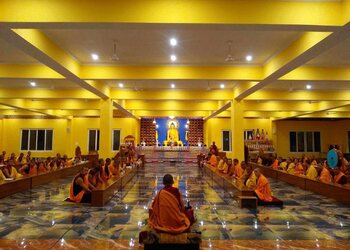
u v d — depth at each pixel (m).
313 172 9.96
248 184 7.61
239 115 12.02
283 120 22.33
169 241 3.77
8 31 4.72
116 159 11.88
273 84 10.69
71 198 7.30
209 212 6.34
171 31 5.59
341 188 7.58
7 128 21.34
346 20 4.36
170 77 8.05
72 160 15.02
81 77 8.02
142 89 12.23
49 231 4.90
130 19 4.45
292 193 9.05
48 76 8.07
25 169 10.48
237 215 6.08
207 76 8.05
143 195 8.38
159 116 20.56
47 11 4.39
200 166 17.42
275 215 6.10
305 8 4.49
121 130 21.45
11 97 12.05
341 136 21.67
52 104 15.57
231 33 5.71
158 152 21.80
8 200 7.56
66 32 5.70
